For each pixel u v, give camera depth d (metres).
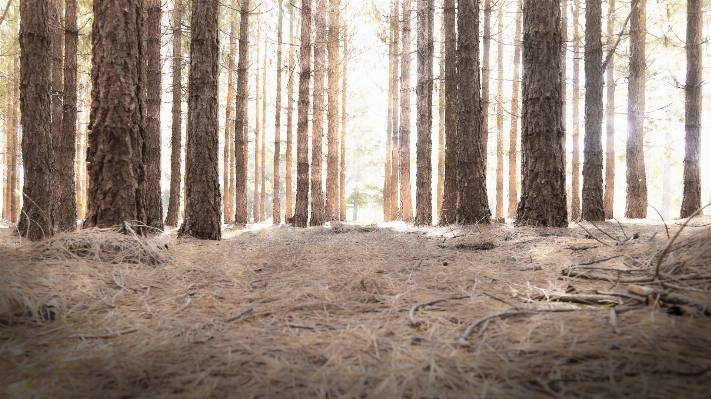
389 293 2.75
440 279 3.13
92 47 4.68
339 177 23.17
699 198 10.44
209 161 6.58
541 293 2.53
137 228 4.65
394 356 1.69
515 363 1.57
